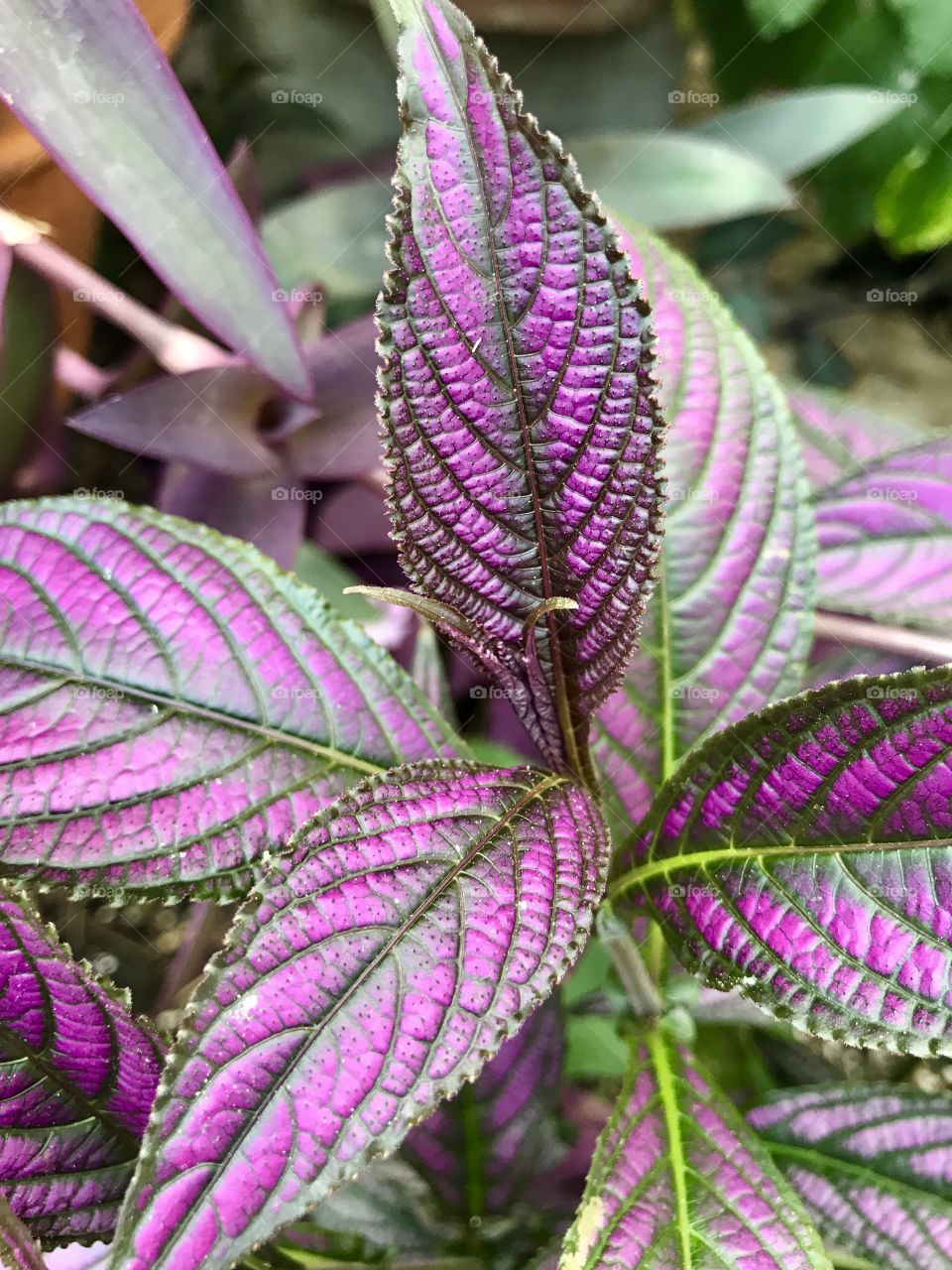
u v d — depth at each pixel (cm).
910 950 19
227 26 51
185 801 22
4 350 33
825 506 33
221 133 54
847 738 19
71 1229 22
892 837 19
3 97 28
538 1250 29
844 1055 39
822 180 60
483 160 15
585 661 19
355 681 24
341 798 17
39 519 23
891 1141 27
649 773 26
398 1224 30
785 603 26
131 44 28
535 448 17
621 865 23
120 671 23
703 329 27
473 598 19
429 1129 30
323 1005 16
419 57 15
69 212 39
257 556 24
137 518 23
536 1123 30
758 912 20
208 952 33
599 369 17
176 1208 15
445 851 17
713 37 57
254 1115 15
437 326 16
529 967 16
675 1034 26
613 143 43
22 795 22
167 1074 15
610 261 16
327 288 44
